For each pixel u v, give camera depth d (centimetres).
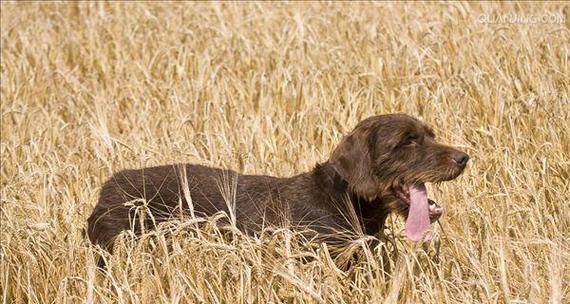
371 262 930
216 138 1370
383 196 989
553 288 834
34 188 1257
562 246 981
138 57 1817
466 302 887
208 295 938
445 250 1025
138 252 958
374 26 1722
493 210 1112
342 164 978
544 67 1501
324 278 944
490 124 1370
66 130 1518
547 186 1135
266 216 1014
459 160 966
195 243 966
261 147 1290
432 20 1809
